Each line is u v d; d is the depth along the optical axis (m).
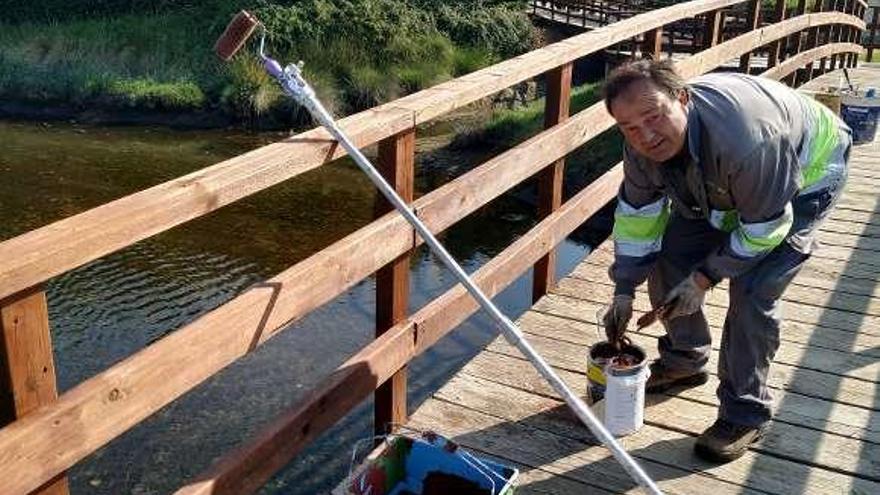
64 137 15.54
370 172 2.37
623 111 2.47
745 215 2.60
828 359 3.77
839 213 5.71
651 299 3.27
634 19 4.90
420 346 3.24
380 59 18.97
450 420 3.29
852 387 3.55
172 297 8.10
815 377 3.62
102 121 16.83
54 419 1.82
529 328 4.03
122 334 7.29
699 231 3.01
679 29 17.23
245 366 6.49
